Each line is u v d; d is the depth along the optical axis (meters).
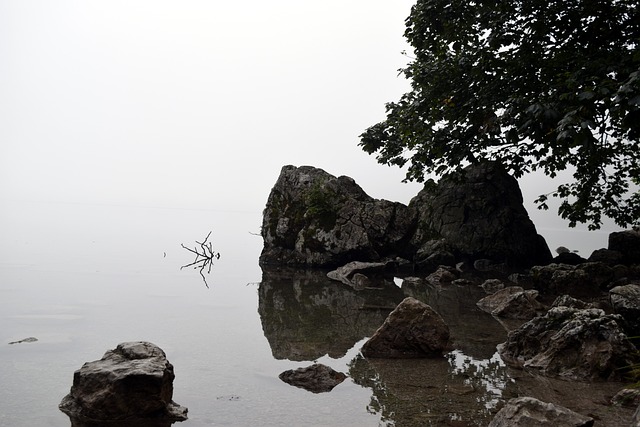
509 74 16.86
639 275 17.92
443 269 20.50
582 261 23.08
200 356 8.72
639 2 14.73
